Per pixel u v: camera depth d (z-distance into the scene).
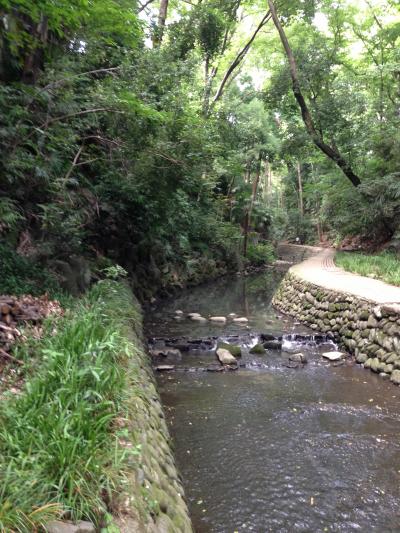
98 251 9.55
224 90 18.83
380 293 8.80
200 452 4.36
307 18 16.30
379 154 16.12
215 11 13.70
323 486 3.77
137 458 2.37
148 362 5.68
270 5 15.82
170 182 8.59
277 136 20.64
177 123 7.83
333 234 28.44
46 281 5.31
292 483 3.81
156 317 11.19
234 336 9.13
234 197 23.22
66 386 2.51
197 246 18.31
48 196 6.22
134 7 8.00
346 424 5.02
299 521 3.30
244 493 3.65
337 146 18.27
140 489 2.15
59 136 6.27
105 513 1.78
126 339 4.26
